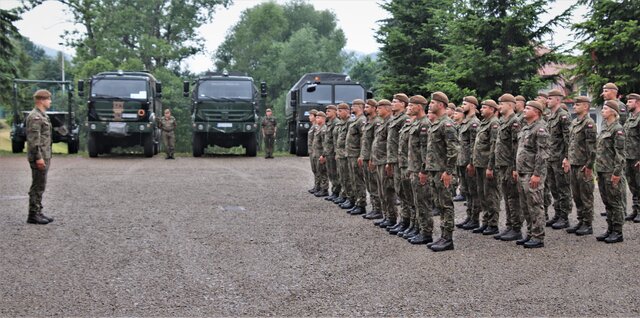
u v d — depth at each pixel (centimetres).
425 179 886
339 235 962
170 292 654
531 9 2086
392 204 1016
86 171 1922
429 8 2606
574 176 980
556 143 1041
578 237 959
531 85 2108
